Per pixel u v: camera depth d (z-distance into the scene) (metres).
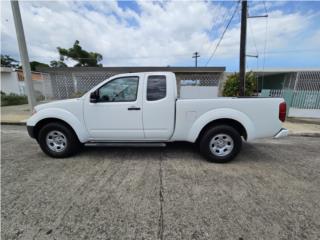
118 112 3.59
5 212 2.22
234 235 1.86
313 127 7.00
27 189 2.72
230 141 3.57
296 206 2.32
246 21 8.03
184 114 3.54
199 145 3.73
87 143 3.83
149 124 3.60
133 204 2.36
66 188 2.74
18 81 19.73
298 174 3.20
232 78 11.87
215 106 3.49
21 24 7.07
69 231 1.93
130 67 14.17
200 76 14.77
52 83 13.94
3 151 4.34
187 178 3.03
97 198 2.49
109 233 1.90
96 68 13.94
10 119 8.20
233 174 3.18
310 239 1.81
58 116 3.67
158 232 1.91
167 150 4.37
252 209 2.26
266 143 5.12
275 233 1.89
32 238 1.83
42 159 3.85
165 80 3.54
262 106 3.45
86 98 3.63
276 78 20.73
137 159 3.84
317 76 11.32
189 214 2.17
